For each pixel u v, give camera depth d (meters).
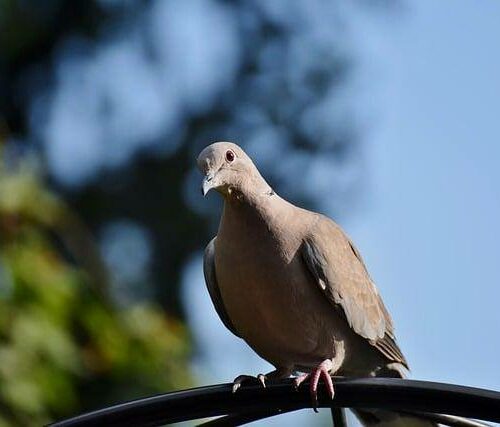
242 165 9.68
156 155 25.23
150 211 24.58
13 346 12.80
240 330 9.86
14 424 12.77
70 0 25.20
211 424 8.08
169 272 23.91
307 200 25.55
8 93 25.16
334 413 8.53
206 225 24.30
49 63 25.39
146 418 7.84
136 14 25.89
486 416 7.40
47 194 13.45
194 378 14.62
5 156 13.40
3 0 24.23
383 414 9.80
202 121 25.61
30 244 13.28
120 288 15.43
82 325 13.61
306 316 9.64
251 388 8.08
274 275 9.55
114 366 13.89
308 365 9.97
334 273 9.68
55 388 13.01
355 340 9.96
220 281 9.70
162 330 14.41
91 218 24.58
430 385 7.57
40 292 13.08
